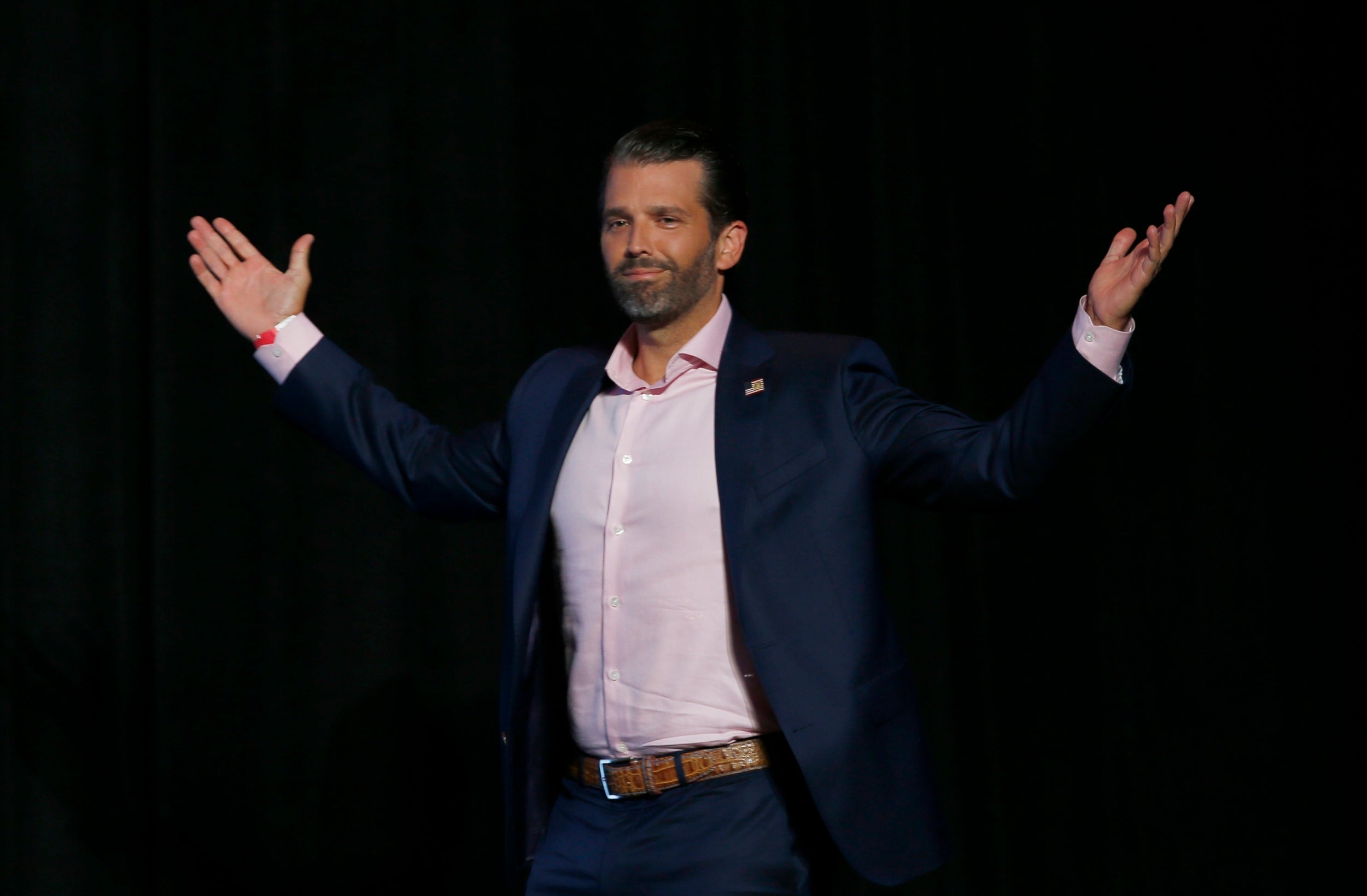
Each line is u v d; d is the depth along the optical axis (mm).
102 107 9266
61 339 9047
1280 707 11188
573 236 9984
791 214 10406
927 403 5949
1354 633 11359
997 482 5473
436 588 9562
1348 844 11156
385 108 9719
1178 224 5137
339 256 9523
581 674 6098
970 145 11102
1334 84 11742
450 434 6953
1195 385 11344
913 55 11000
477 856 9453
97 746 8875
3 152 9078
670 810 5797
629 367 6477
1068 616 10906
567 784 6273
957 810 10398
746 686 5840
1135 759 10898
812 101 10734
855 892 10086
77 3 9266
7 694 8727
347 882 9164
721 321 6434
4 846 8633
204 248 6867
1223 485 11297
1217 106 11602
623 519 6035
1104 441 11109
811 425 5949
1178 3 11633
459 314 9711
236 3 9484
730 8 10461
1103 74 11414
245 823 9023
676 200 6199
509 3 10023
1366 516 11453
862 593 5773
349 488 9406
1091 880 10688
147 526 9133
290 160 9484
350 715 9258
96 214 9188
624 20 10273
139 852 8906
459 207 9797
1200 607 11156
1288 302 11547
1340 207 11664
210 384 9172
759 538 5773
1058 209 11180
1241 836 10992
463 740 9492
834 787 5527
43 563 8867
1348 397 11531
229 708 9039
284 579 9219
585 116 10117
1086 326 5305
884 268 10641
